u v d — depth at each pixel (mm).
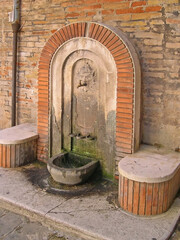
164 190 3578
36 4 5426
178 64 4164
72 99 4918
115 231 3289
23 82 5980
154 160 4008
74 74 4824
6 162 4988
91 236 3285
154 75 4355
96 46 4395
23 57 5867
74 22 4539
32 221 3654
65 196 4090
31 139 5168
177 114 4281
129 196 3629
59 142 5090
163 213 3650
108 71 4355
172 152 4324
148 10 4258
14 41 5793
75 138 4980
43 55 4941
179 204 3865
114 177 4496
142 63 4402
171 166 3805
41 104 5156
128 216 3590
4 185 4375
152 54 4320
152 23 4258
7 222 3627
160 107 4395
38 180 4586
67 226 3449
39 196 4074
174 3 4062
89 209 3750
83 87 4742
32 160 5316
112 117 4438
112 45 4203
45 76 4992
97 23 4297
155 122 4469
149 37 4309
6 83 6359
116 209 3746
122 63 4156
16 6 5621
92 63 4598
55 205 3838
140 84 4309
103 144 4602
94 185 4430
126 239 3156
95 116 4699
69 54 4707
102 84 4480
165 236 3211
